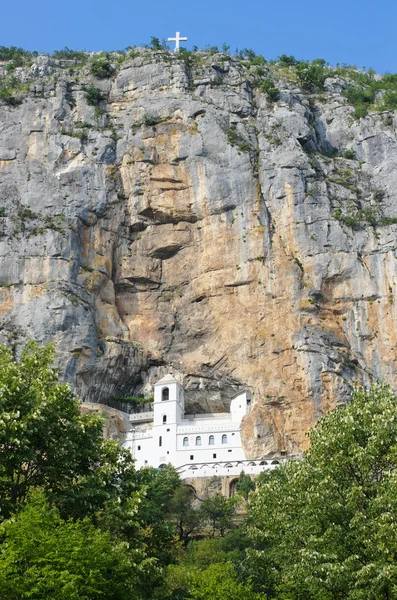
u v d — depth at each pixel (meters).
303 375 114.88
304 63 164.75
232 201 129.75
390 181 137.00
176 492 93.75
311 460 49.38
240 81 145.62
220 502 93.00
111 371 121.25
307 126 139.00
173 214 131.50
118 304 130.50
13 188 131.38
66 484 48.47
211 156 133.62
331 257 123.88
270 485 52.31
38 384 49.38
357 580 42.25
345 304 122.00
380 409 48.88
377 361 118.19
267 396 116.00
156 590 54.66
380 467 46.62
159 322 127.56
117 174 135.12
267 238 126.38
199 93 143.50
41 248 125.00
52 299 119.94
